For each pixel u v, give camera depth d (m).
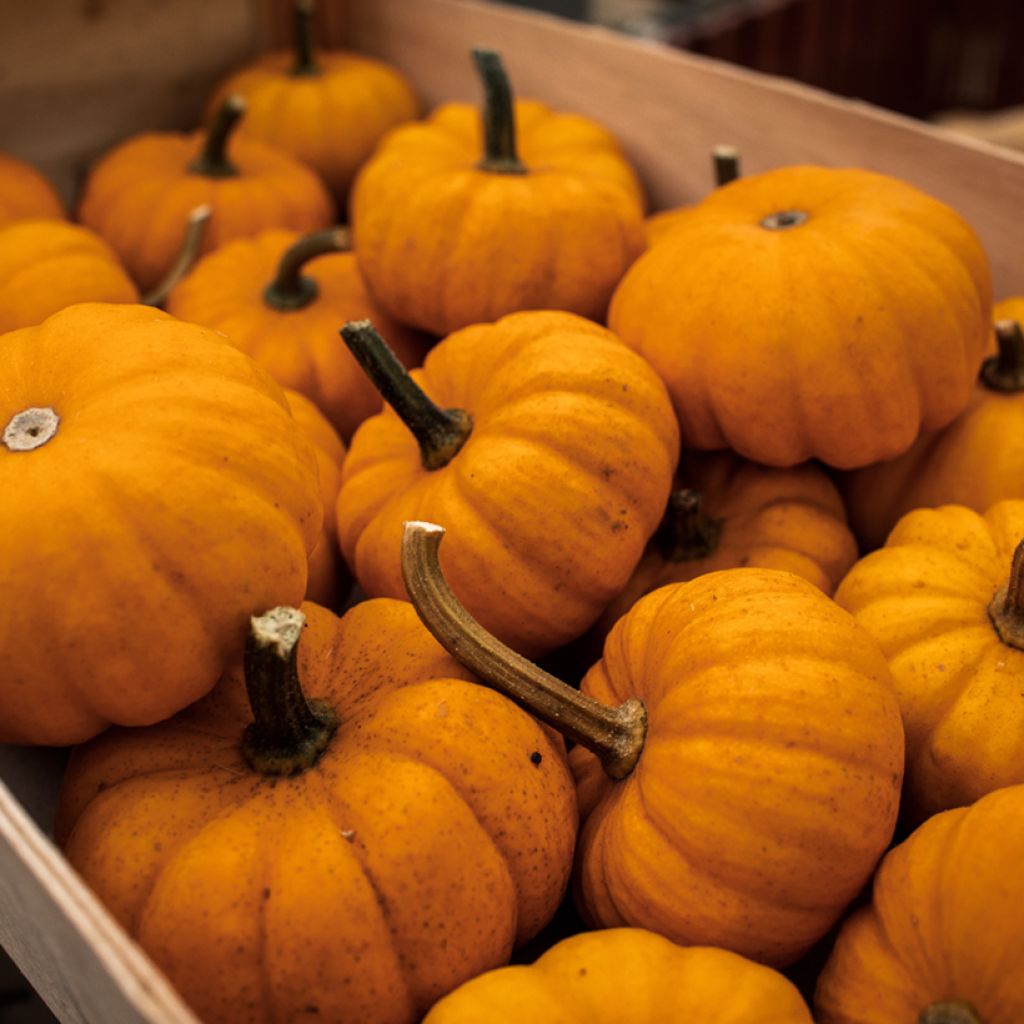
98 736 0.22
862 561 0.26
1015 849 0.19
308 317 0.35
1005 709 0.22
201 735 0.22
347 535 0.28
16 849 0.18
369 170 0.35
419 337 0.35
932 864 0.20
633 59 0.41
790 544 0.29
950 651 0.23
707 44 0.62
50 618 0.19
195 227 0.38
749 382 0.27
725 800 0.20
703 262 0.28
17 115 0.42
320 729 0.21
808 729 0.20
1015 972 0.18
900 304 0.27
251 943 0.19
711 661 0.21
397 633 0.24
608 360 0.26
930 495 0.30
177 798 0.21
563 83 0.44
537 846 0.21
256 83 0.46
